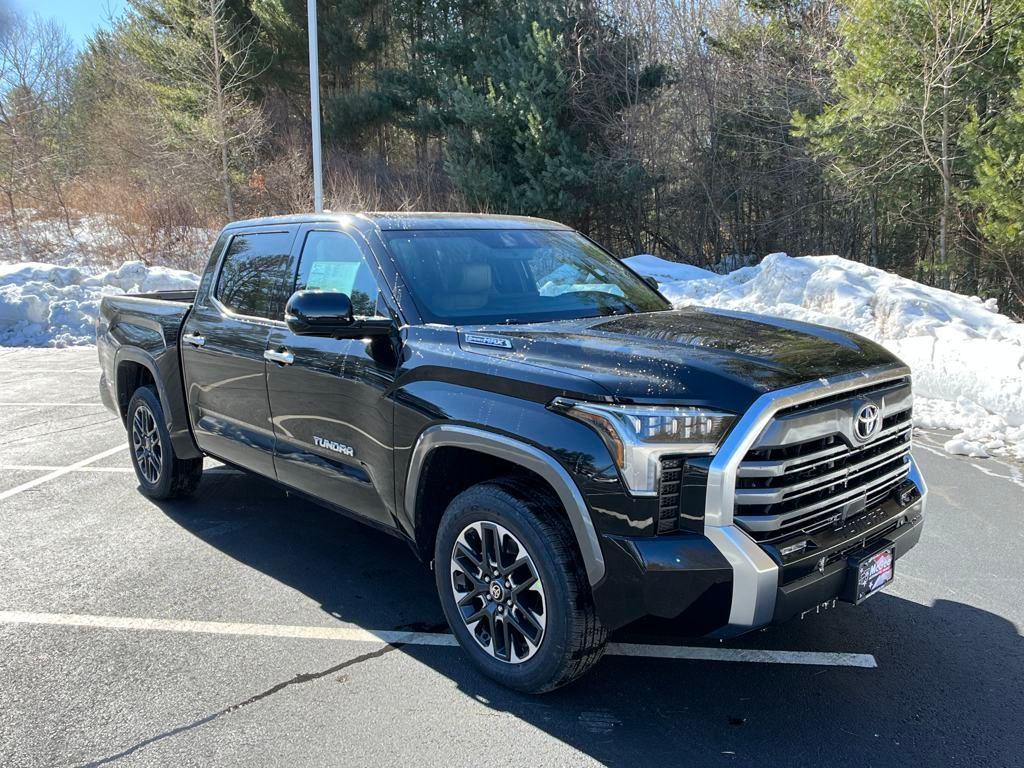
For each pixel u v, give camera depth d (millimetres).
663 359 2783
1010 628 3672
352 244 3877
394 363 3410
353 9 30031
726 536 2578
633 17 25281
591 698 3121
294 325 3352
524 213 23891
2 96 25562
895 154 17234
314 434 3912
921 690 3174
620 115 24453
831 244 23422
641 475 2625
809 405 2729
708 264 25641
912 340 8664
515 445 2883
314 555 4586
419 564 4473
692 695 3146
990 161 14047
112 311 5789
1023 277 17391
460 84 24188
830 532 2846
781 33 22875
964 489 5566
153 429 5367
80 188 24469
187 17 25938
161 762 2740
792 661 3402
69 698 3131
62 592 4086
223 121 23672
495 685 3215
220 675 3299
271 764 2727
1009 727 2930
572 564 2848
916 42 15336
